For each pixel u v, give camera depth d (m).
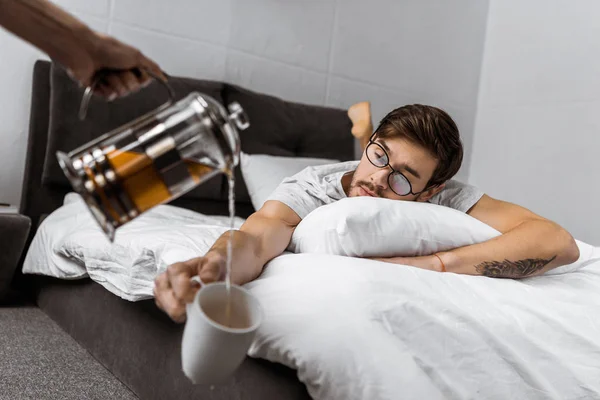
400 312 0.87
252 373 0.96
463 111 3.65
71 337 1.69
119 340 1.42
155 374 1.23
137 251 1.22
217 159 0.73
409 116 1.24
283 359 0.85
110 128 2.11
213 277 0.79
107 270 1.36
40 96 2.11
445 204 1.38
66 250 1.59
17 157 2.22
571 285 1.20
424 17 3.37
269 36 2.79
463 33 3.57
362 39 3.13
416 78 3.39
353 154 2.84
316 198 1.30
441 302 0.92
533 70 3.40
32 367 1.42
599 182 3.00
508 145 3.51
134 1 2.38
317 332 0.82
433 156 1.23
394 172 1.22
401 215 1.11
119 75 0.80
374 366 0.80
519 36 3.50
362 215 1.06
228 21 2.66
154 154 0.72
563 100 3.22
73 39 0.72
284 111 2.60
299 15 2.88
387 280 0.91
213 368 0.71
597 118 3.04
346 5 3.04
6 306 1.94
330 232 1.06
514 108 3.49
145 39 2.43
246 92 2.50
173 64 2.52
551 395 0.92
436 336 0.89
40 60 2.15
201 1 2.56
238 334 0.69
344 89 3.11
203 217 1.94
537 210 3.31
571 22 3.22
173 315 0.77
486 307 0.98
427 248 1.13
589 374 0.99
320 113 2.74
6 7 0.68
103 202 0.72
